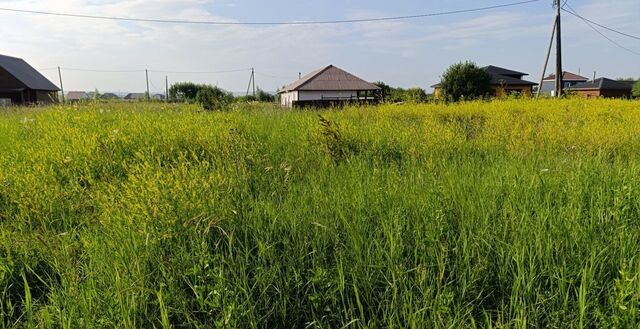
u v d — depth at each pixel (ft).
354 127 20.83
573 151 18.33
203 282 6.97
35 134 21.52
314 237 8.64
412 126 23.58
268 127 23.25
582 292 6.27
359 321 6.45
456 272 7.51
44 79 164.45
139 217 8.52
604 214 9.20
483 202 9.86
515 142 18.84
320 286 7.22
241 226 8.87
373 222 9.27
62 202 11.14
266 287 7.02
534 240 7.95
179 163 13.64
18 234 9.25
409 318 6.08
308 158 16.22
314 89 126.82
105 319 6.25
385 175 13.06
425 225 8.71
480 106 46.01
